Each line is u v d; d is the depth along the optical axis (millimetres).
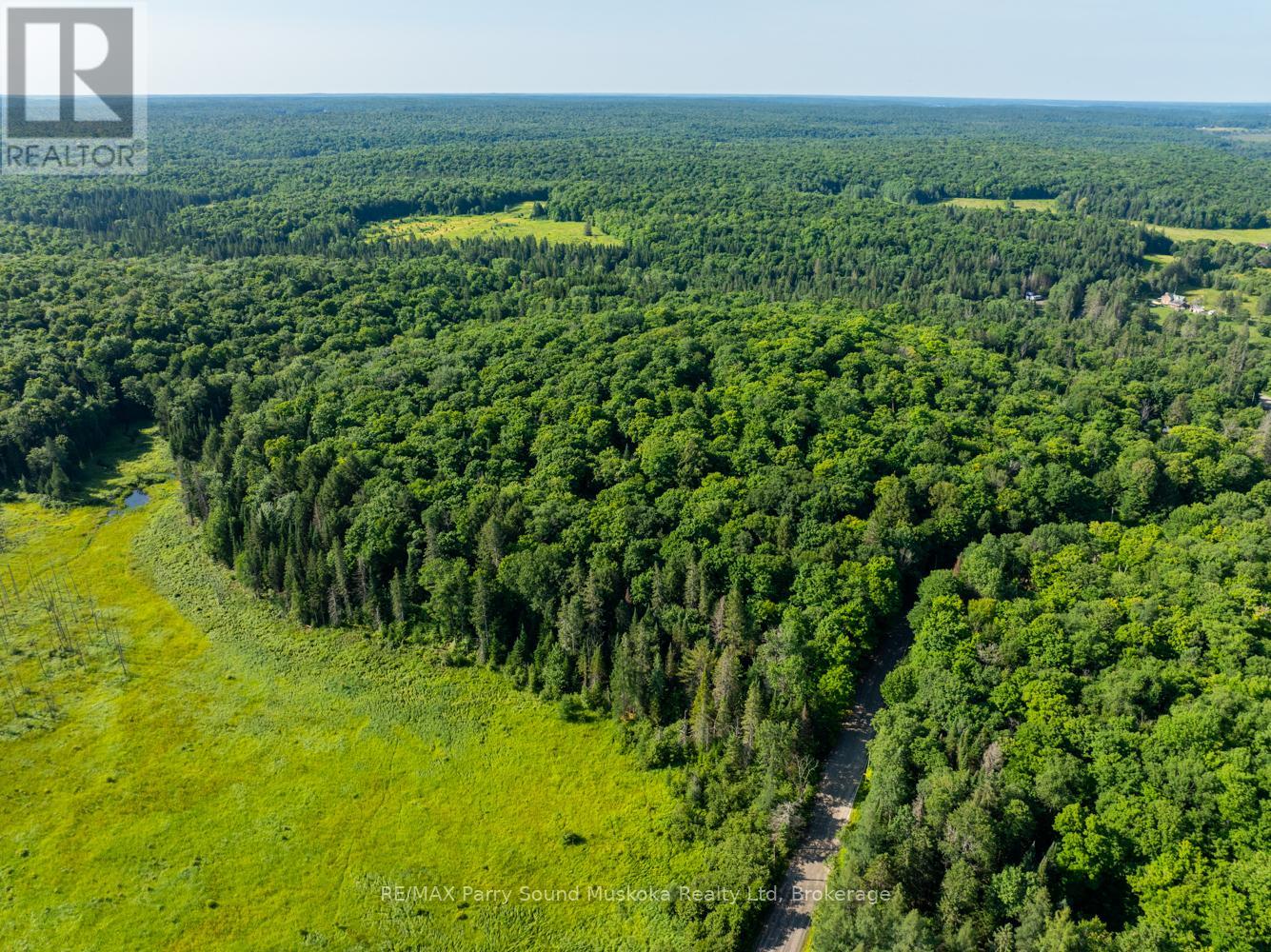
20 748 94812
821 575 105312
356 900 78188
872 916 65938
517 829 85625
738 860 78188
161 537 139750
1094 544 115125
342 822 86375
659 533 115938
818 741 92312
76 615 119312
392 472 131500
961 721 84625
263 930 75312
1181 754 76812
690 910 75062
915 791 81312
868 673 103562
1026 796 77062
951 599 101375
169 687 105062
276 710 101375
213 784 90562
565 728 98188
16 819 85875
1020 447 138500
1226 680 84938
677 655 101062
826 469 128625
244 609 120125
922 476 128750
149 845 83250
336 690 104562
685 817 84812
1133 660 89250
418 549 117938
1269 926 63094
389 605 115875
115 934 74562
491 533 113500
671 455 130875
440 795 89688
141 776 91438
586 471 132375
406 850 83312
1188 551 109250
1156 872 69438
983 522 123188
